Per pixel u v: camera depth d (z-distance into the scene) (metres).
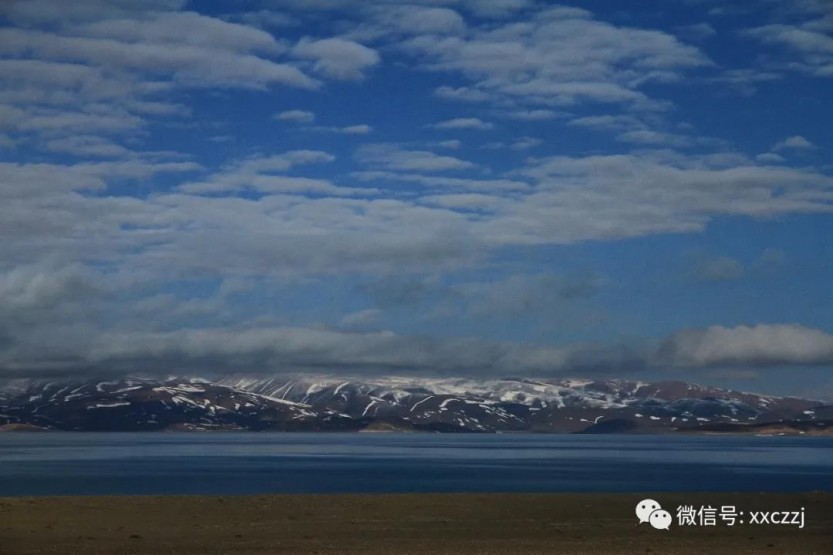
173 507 49.84
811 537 41.59
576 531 43.19
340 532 42.12
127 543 38.28
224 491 91.00
